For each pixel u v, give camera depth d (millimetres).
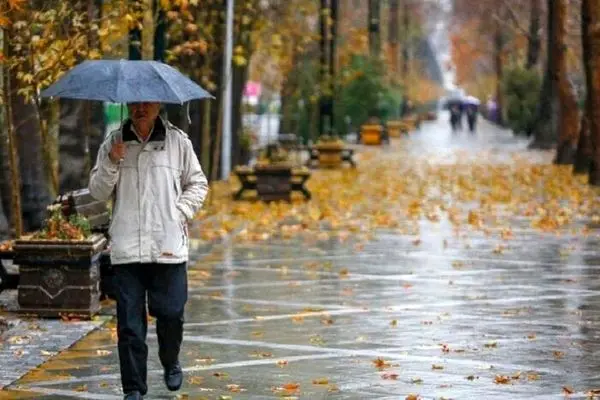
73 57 21500
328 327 17641
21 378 14188
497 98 132125
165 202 12445
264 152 53219
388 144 89062
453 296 20578
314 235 30109
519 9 92938
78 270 17516
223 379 14195
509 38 111188
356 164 60562
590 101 43938
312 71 66188
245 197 39375
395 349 16000
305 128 72875
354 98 88250
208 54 36406
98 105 28344
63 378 14188
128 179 12445
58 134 28328
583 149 51031
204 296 20562
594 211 36000
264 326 17734
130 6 22875
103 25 23297
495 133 114000
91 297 17594
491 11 87750
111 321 17672
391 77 107562
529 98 97688
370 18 89062
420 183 48281
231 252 26719
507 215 35156
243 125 59812
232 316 18594
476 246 27844
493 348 16062
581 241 28797
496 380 14031
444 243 28406
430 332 17219
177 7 29328
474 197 41438
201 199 12602
